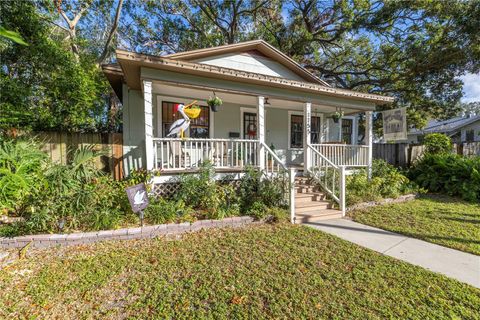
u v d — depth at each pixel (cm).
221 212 512
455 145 1107
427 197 797
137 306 257
